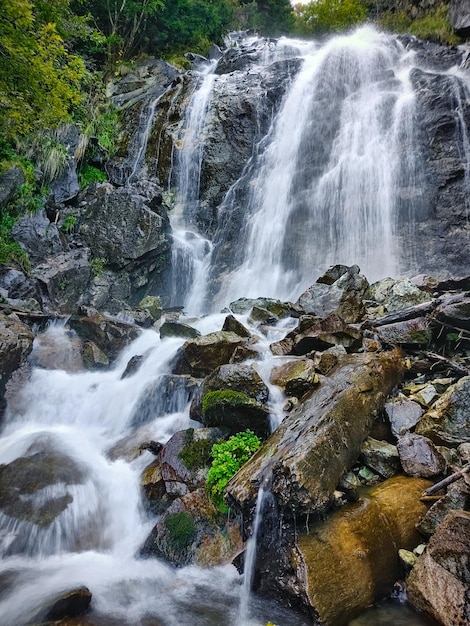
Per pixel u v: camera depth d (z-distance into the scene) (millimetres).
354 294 7871
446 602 3035
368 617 3211
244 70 19172
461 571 3096
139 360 7766
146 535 4543
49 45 9859
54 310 10227
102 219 12500
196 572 3953
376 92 14289
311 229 13359
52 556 4336
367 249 12352
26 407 7117
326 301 7879
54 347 8477
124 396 7086
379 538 3566
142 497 4918
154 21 22062
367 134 13602
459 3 17188
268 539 3672
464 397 4523
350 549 3428
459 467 4129
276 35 33562
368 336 6434
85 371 8305
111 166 16156
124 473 5410
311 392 5066
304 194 13922
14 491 4891
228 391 5145
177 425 5980
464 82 12430
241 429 5086
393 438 4777
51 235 11508
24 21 8789
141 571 4098
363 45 16859
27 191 11547
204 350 6637
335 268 9023
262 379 5586
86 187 13859
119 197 12680
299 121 15281
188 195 15797
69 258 11352
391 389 5324
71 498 4883
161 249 12664
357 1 23703
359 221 12727
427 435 4562
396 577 3486
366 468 4371
